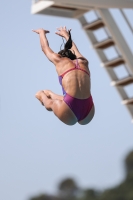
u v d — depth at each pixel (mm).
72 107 26094
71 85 25984
